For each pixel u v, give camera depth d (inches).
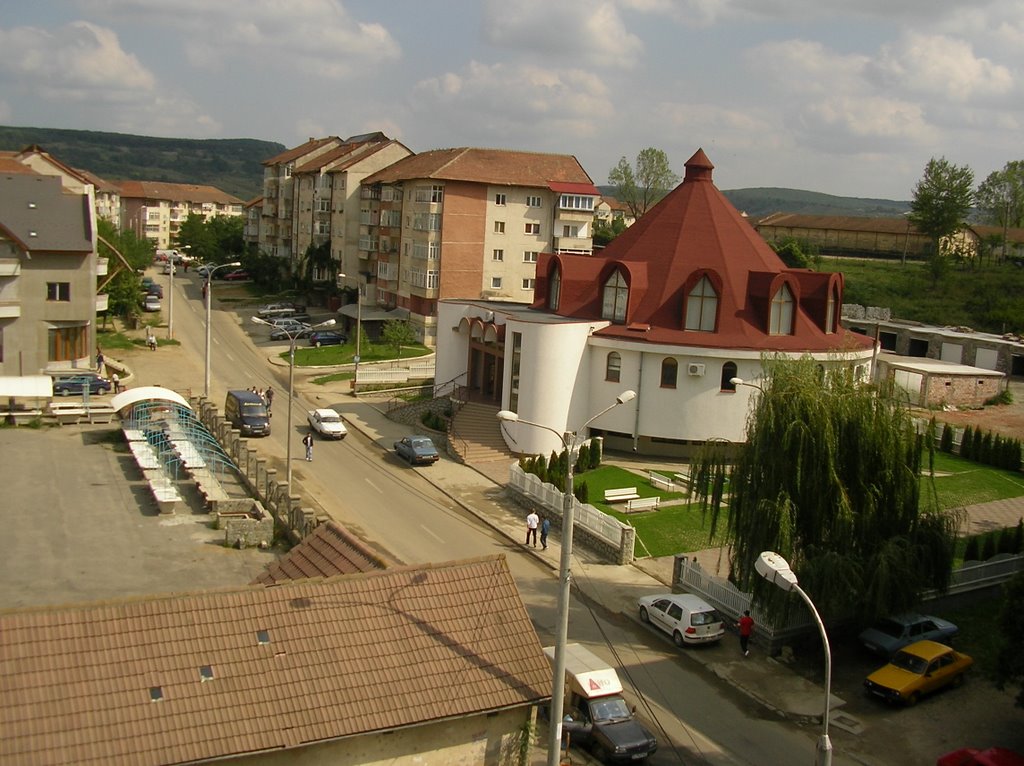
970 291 4220.0
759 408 1233.4
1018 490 1918.1
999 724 1058.7
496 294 3331.7
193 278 5187.0
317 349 3206.2
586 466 1930.4
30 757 559.2
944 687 1127.0
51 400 2208.4
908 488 1175.6
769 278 2012.8
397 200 3548.2
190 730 599.2
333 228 4185.5
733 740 1008.2
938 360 2923.2
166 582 1233.4
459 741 693.3
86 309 2475.4
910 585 1139.9
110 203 6013.8
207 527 1453.0
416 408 2393.0
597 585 1413.6
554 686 705.6
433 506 1739.7
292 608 690.2
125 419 1988.2
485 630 732.7
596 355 2043.6
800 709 1082.7
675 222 2154.3
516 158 3378.4
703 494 1305.4
